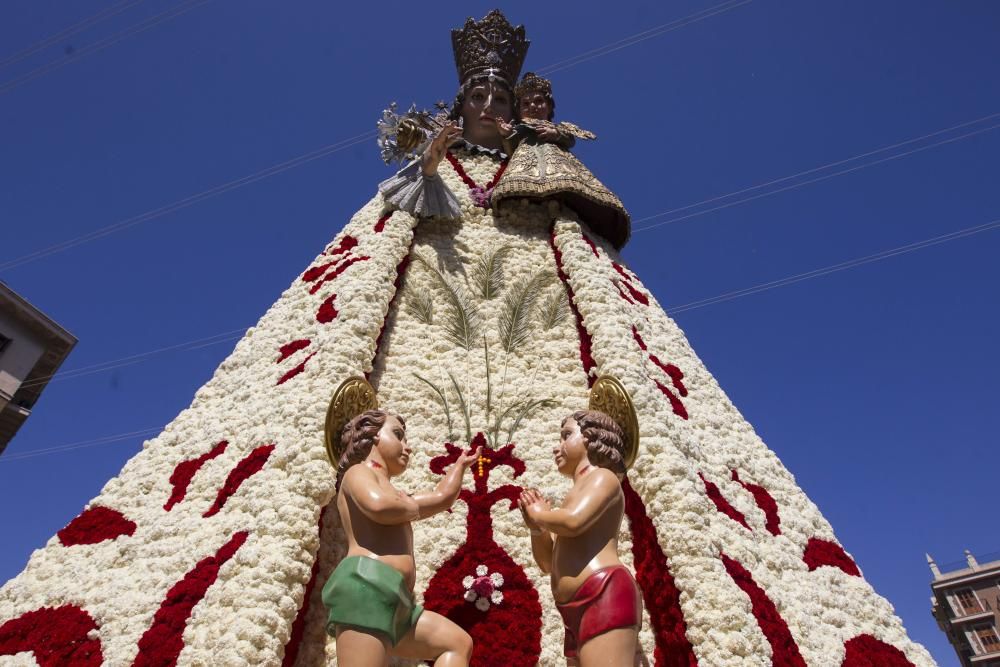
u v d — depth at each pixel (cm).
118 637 679
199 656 595
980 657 4100
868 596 849
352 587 523
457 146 1430
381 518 544
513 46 1580
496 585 732
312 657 678
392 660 673
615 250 1291
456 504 802
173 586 694
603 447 620
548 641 704
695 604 636
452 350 996
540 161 1286
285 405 828
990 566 4238
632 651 527
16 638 709
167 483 879
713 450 922
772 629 671
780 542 849
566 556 564
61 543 812
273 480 720
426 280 1091
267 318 1099
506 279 1118
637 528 763
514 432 884
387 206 1172
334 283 1024
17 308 2364
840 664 731
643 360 925
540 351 1008
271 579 624
